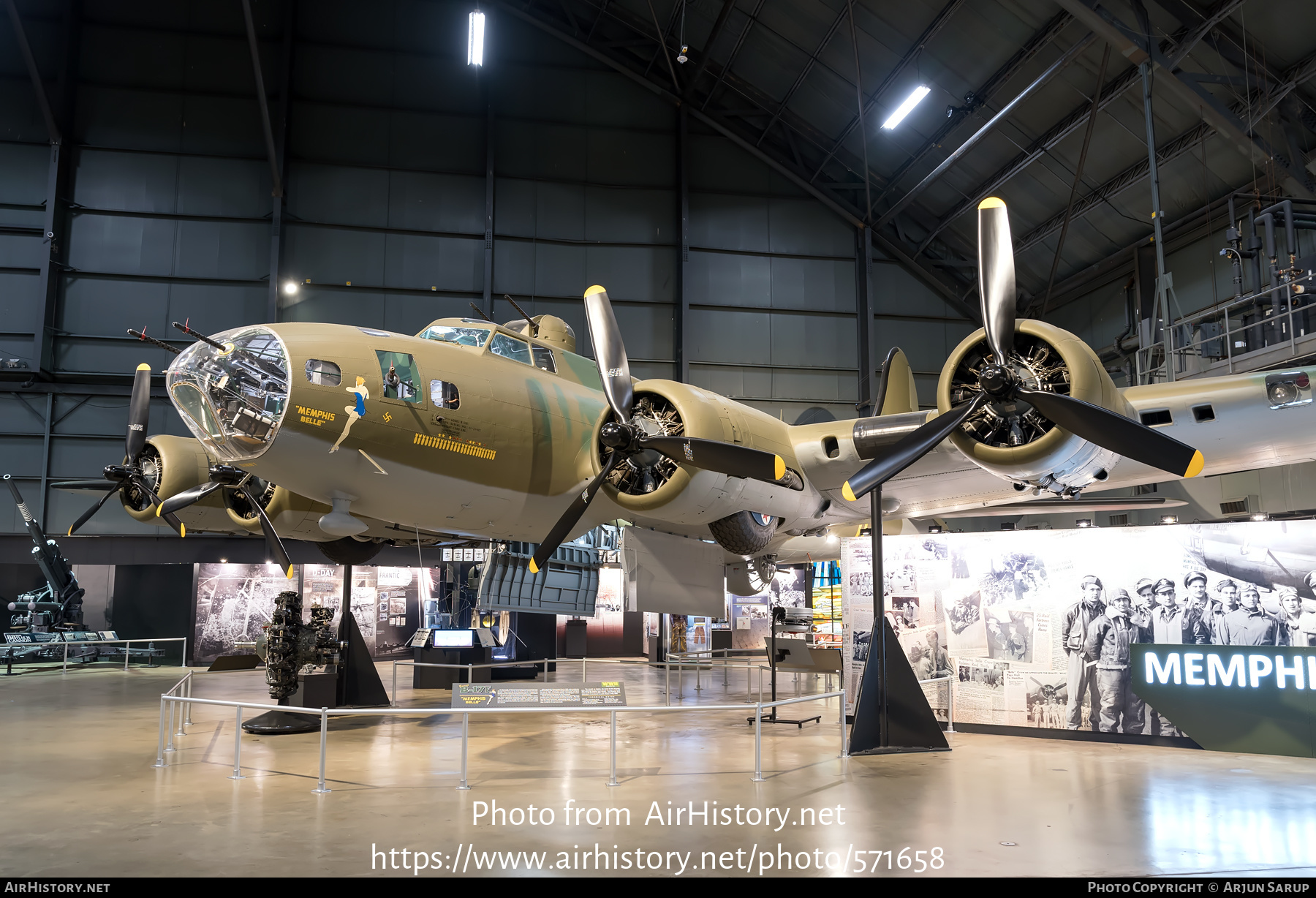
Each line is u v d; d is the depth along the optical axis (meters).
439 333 9.29
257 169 21.28
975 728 9.05
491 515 9.05
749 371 22.84
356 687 10.69
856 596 9.98
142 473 10.83
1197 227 17.55
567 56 23.19
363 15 22.16
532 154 22.66
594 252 22.70
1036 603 8.95
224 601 18.72
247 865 4.45
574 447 9.27
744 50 21.27
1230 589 8.13
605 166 23.03
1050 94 17.33
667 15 21.53
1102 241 19.75
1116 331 20.23
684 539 10.51
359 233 21.52
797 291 23.34
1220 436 8.38
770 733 9.18
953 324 23.86
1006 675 8.98
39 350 19.36
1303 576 7.85
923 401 23.38
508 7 22.58
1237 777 6.76
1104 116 16.94
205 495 9.36
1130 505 11.05
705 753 7.86
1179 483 17.06
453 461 8.27
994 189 20.16
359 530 8.55
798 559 14.41
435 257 21.84
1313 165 14.62
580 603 11.51
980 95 18.20
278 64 21.47
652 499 8.30
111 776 6.83
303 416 7.34
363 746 8.29
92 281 20.22
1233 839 4.94
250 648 17.58
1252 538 8.09
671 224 23.17
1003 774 6.83
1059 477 7.85
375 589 20.12
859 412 21.72
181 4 21.31
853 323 23.50
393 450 7.88
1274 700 7.80
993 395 7.19
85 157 20.50
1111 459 7.92
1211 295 17.41
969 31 17.28
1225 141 15.66
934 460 9.32
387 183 21.83
